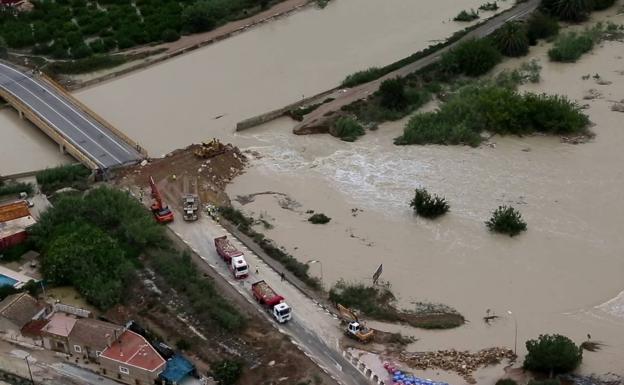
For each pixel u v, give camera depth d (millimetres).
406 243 141000
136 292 126000
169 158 166500
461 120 177625
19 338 117625
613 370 110250
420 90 194875
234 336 116938
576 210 148875
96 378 110875
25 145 178750
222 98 197125
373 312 123375
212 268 133625
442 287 129625
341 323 120688
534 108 175750
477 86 191375
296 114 185000
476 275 132250
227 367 108250
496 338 118125
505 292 128125
